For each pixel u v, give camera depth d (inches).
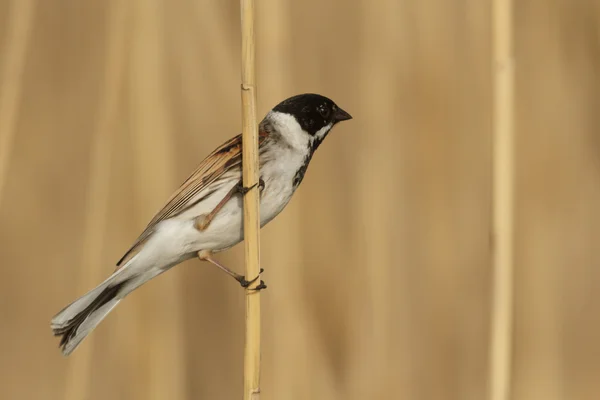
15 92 345.1
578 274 450.6
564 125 466.0
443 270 420.8
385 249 402.3
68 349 276.8
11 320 435.5
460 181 432.5
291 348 362.6
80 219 440.1
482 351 414.6
